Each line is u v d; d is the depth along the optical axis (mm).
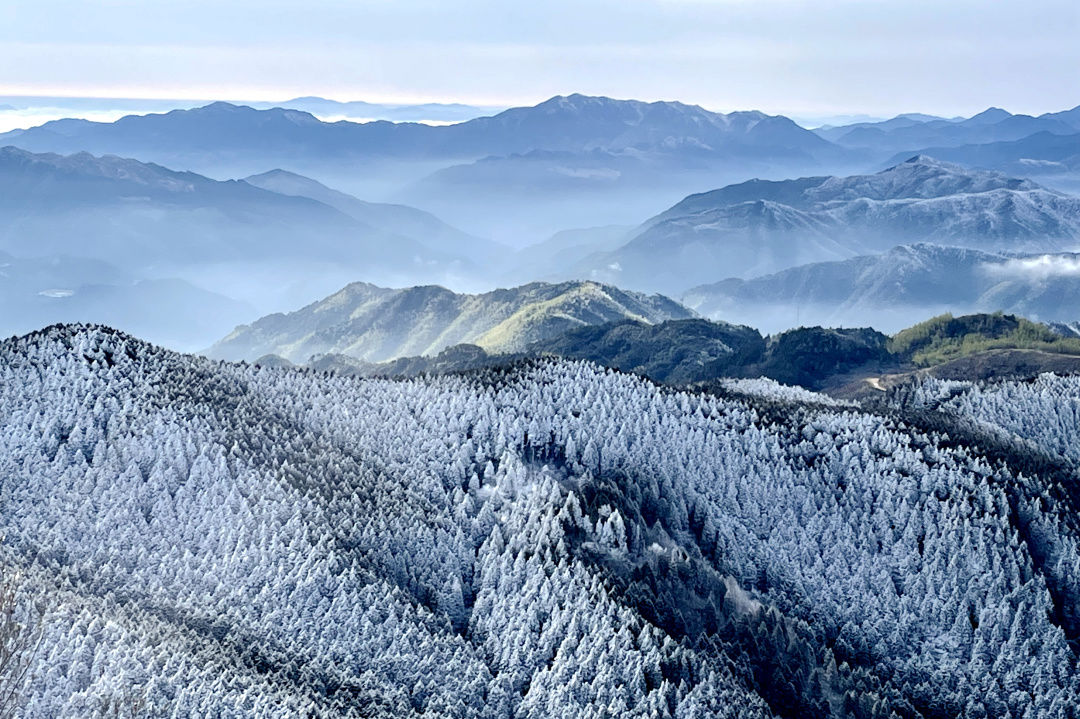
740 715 137625
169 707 116688
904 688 165875
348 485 168875
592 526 164125
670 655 142500
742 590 171875
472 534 165750
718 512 181125
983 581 175500
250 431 176375
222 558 152625
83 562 149000
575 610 147125
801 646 157375
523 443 182875
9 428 168750
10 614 86312
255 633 141750
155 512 159125
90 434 168875
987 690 165000
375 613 146000
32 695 113500
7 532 151625
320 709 126688
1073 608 177500
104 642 123812
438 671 141875
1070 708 162125
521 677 143125
